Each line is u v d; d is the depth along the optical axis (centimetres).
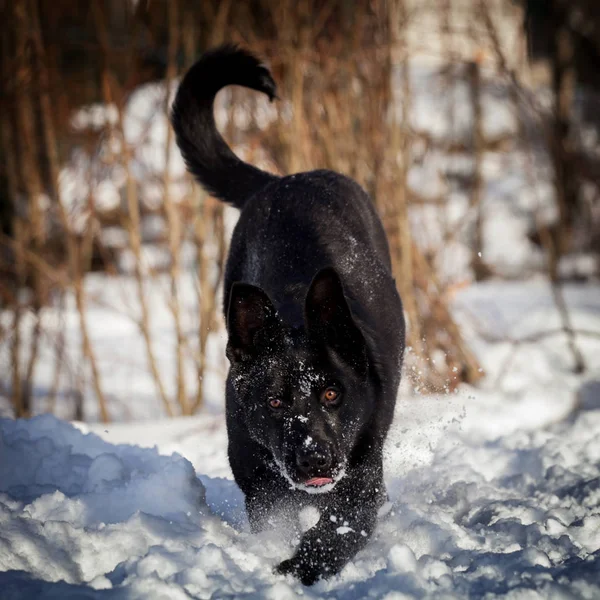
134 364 802
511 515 390
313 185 476
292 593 289
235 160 542
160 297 966
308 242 437
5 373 784
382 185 684
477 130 1183
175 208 694
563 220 1257
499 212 1322
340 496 371
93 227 743
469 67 1004
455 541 348
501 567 309
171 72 681
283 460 356
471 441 536
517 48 1016
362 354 372
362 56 686
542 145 1275
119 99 686
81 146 757
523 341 745
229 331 372
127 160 689
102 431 562
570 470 451
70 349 839
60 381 785
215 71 533
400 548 309
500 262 1275
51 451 436
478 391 652
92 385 732
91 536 327
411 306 679
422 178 945
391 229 685
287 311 404
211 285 711
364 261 451
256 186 531
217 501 430
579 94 1516
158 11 753
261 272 441
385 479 457
